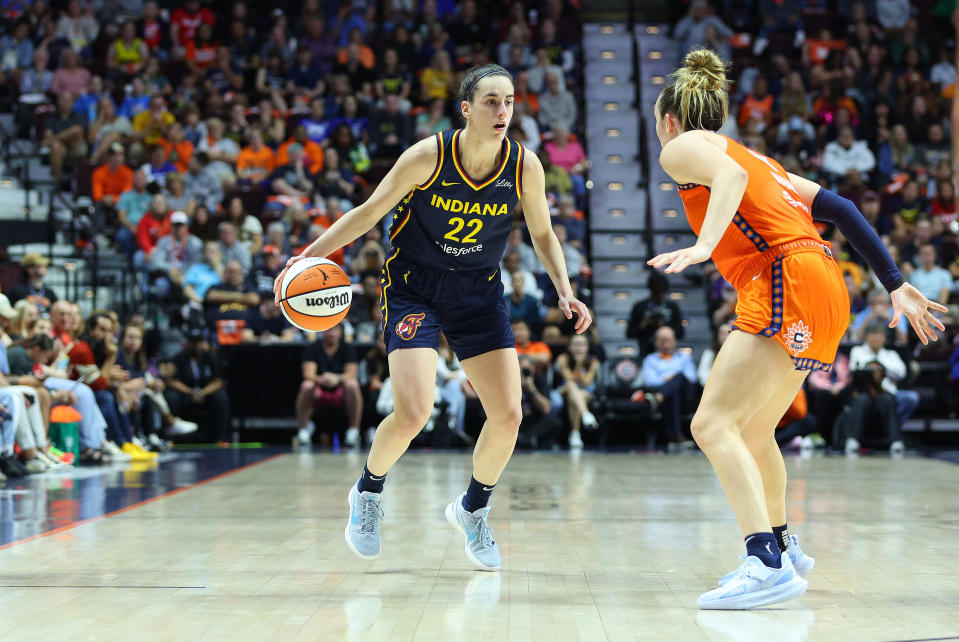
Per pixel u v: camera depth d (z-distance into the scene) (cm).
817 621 324
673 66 1856
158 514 580
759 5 1916
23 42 1741
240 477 796
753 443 383
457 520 420
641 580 392
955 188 1519
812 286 352
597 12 2014
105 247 1450
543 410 1162
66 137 1570
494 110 371
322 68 1784
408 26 1856
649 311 1292
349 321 1251
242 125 1598
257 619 325
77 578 392
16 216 1466
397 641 298
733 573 354
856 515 582
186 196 1460
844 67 1773
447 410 1149
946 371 1210
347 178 1518
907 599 359
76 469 866
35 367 865
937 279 1306
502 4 1897
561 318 1230
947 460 984
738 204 342
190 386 1188
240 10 1814
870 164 1608
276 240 1349
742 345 354
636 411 1184
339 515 575
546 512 592
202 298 1292
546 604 349
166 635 305
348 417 1191
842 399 1147
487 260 404
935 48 1869
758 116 1708
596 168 1691
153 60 1708
